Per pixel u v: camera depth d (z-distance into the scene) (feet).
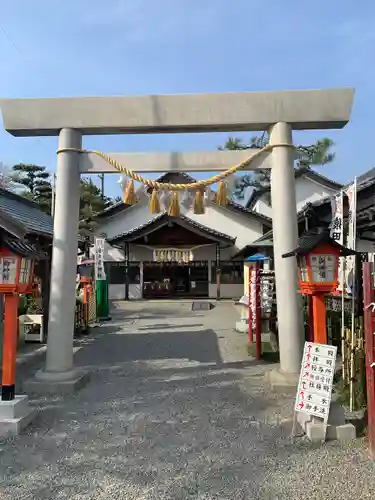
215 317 51.16
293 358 20.42
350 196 19.34
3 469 12.02
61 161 21.49
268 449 13.24
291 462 12.33
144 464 12.28
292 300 20.62
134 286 75.41
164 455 12.88
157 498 10.48
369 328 12.84
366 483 11.05
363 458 12.48
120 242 71.46
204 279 77.15
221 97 21.13
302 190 81.82
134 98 21.29
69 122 21.40
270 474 11.63
